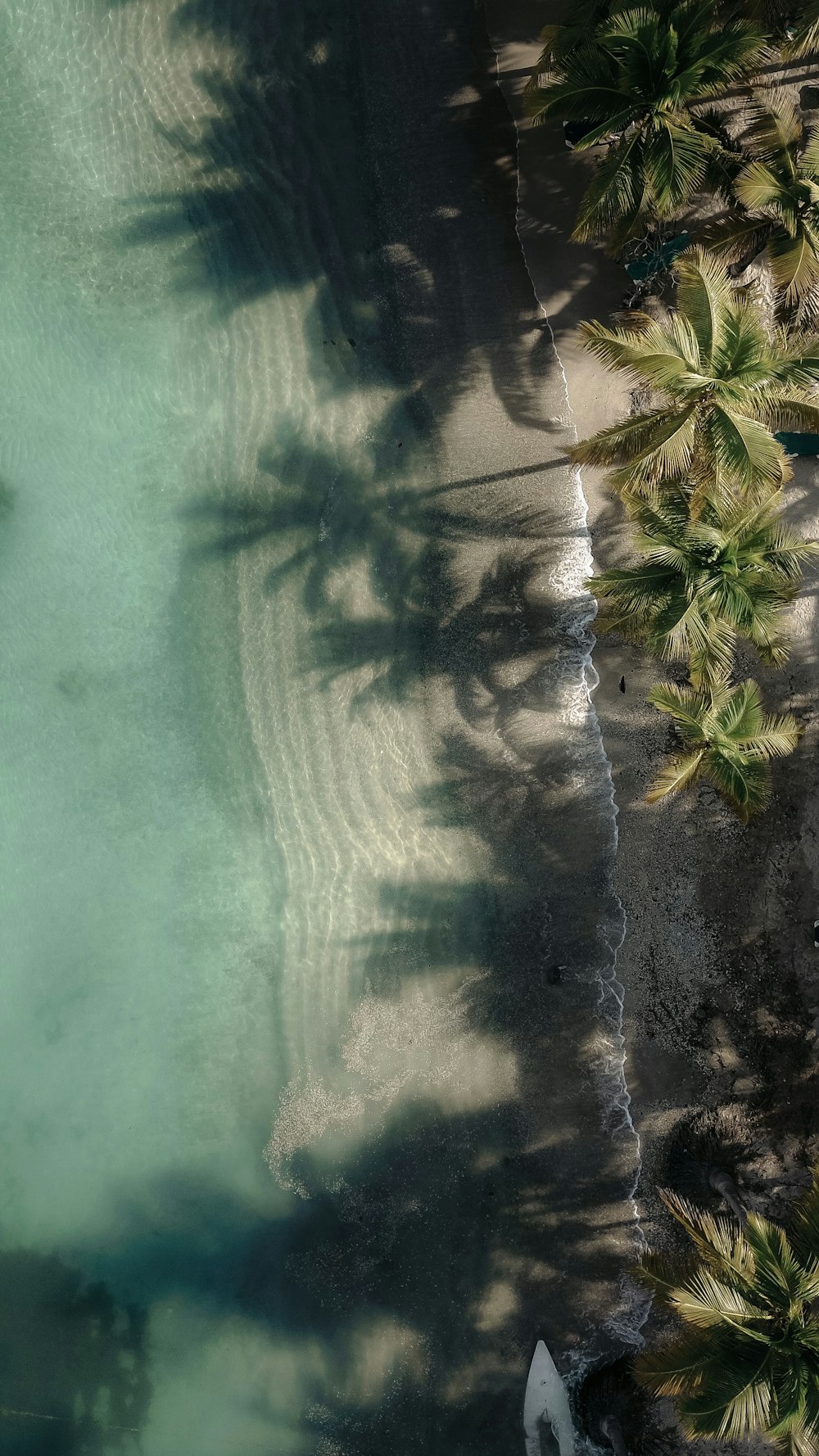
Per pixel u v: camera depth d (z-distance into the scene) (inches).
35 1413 697.6
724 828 665.6
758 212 548.4
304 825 703.7
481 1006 689.6
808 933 661.9
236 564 705.6
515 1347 674.2
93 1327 701.3
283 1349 689.0
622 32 499.8
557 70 557.0
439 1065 690.8
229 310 705.6
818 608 657.6
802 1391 453.1
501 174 683.4
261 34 697.6
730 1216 660.7
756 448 474.3
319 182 700.0
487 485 689.0
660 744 668.7
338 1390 681.6
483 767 691.4
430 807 697.0
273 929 703.7
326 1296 688.4
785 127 510.3
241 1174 700.0
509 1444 665.0
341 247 700.0
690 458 496.1
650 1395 657.6
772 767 660.1
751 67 528.4
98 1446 692.1
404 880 697.0
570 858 681.6
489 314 686.5
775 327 588.1
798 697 658.8
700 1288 476.4
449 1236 685.3
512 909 688.4
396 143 693.3
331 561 701.9
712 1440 652.7
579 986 680.4
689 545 509.7
